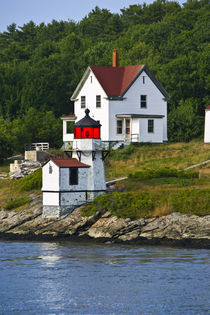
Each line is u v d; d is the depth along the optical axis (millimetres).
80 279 120938
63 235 167250
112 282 118438
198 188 174250
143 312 103625
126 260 135750
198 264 130500
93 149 176375
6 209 186500
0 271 127625
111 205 167500
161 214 160875
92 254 143375
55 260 137250
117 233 159875
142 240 156125
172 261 133625
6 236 172500
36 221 174250
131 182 188125
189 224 155125
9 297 111312
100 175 178500
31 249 151625
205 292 111812
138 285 116250
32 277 122688
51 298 110562
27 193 197750
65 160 175500
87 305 107125
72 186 173625
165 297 109750
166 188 177125
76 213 170875
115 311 104125
